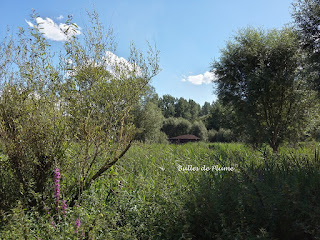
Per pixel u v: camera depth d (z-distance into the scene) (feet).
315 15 33.42
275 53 42.39
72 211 10.27
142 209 12.17
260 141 42.04
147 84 14.05
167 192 12.66
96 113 12.85
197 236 10.27
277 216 9.80
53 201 11.00
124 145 13.35
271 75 42.14
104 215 10.77
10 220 8.77
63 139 11.93
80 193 12.31
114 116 13.12
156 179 15.57
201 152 26.91
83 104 12.47
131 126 13.42
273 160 18.17
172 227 10.12
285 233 9.65
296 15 34.83
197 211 10.36
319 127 42.14
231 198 10.71
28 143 11.71
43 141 11.85
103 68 13.09
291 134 42.14
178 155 24.82
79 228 8.80
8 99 11.80
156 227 10.31
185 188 13.73
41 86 12.00
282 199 10.08
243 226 9.45
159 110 81.76
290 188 10.52
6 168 11.90
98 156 12.98
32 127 11.62
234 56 47.32
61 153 12.02
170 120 184.14
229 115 49.88
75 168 12.41
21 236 8.21
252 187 10.98
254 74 43.09
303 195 10.96
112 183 14.47
